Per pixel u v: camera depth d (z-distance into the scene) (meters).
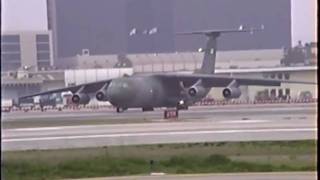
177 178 70.06
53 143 119.25
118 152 97.06
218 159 85.25
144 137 126.50
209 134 129.75
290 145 106.94
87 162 82.44
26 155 91.50
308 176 68.38
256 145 107.88
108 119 198.38
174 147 106.69
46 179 70.38
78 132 143.25
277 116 197.25
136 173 76.00
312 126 142.88
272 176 69.44
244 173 73.38
